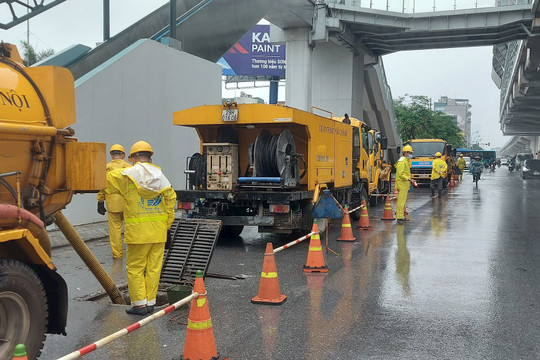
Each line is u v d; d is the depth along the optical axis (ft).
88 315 18.86
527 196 78.59
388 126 145.59
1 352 12.26
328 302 20.70
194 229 25.41
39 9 37.81
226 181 33.24
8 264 12.21
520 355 15.28
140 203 18.51
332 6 94.84
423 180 103.04
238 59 165.07
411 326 17.80
